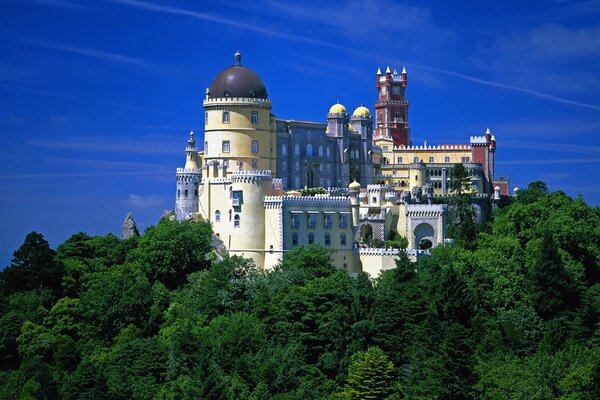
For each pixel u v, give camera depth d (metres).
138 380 195.88
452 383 175.50
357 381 185.00
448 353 177.62
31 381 195.25
